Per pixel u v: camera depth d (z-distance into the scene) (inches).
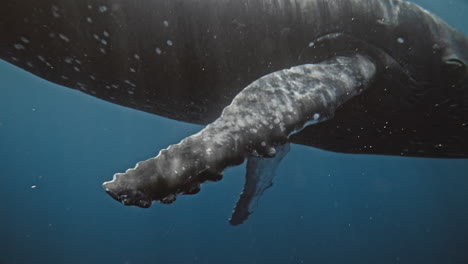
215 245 1978.3
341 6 166.7
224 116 113.4
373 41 168.4
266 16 161.9
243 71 171.5
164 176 95.3
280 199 2341.3
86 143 2151.8
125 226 2113.7
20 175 2317.9
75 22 154.6
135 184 93.3
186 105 190.2
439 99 175.8
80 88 198.4
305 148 1775.3
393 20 170.9
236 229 2021.4
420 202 2664.9
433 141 195.0
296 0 164.6
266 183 224.1
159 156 98.8
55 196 2304.4
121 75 175.5
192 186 98.5
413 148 204.8
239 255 1867.6
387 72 169.3
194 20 157.1
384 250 2135.8
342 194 2586.1
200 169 99.3
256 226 2047.2
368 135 197.8
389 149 209.9
